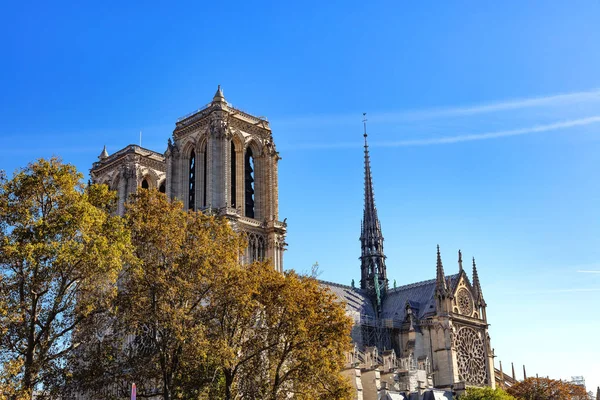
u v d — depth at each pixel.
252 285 79.31
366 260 190.25
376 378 138.50
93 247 68.75
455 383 153.62
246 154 140.00
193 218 83.88
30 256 65.56
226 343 75.50
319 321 83.38
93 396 79.00
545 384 167.00
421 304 176.50
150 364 77.06
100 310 74.06
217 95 134.38
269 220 132.50
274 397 79.50
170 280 76.56
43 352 68.75
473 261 183.38
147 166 151.75
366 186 197.62
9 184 70.38
